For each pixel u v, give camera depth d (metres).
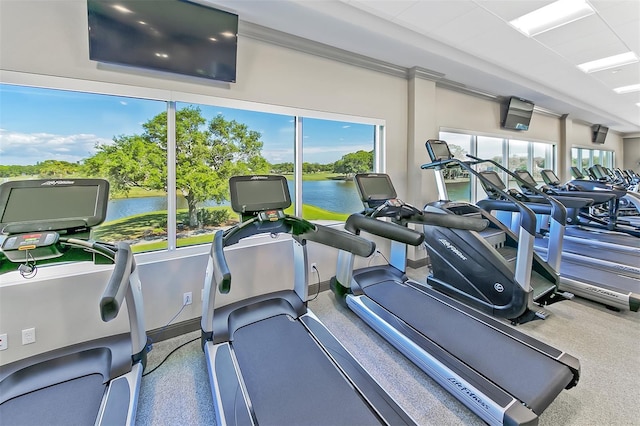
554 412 1.68
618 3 2.66
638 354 2.21
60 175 2.15
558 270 2.95
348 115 3.47
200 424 1.64
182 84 2.46
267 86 2.89
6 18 1.87
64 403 1.49
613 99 6.03
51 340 2.03
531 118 6.25
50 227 1.50
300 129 3.19
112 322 2.22
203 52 2.42
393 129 3.92
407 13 2.80
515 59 3.93
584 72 4.44
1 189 1.47
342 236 1.87
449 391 1.75
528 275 2.46
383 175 3.03
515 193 3.97
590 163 9.44
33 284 1.96
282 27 2.81
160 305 2.44
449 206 3.17
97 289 2.16
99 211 1.64
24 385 1.59
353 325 2.69
